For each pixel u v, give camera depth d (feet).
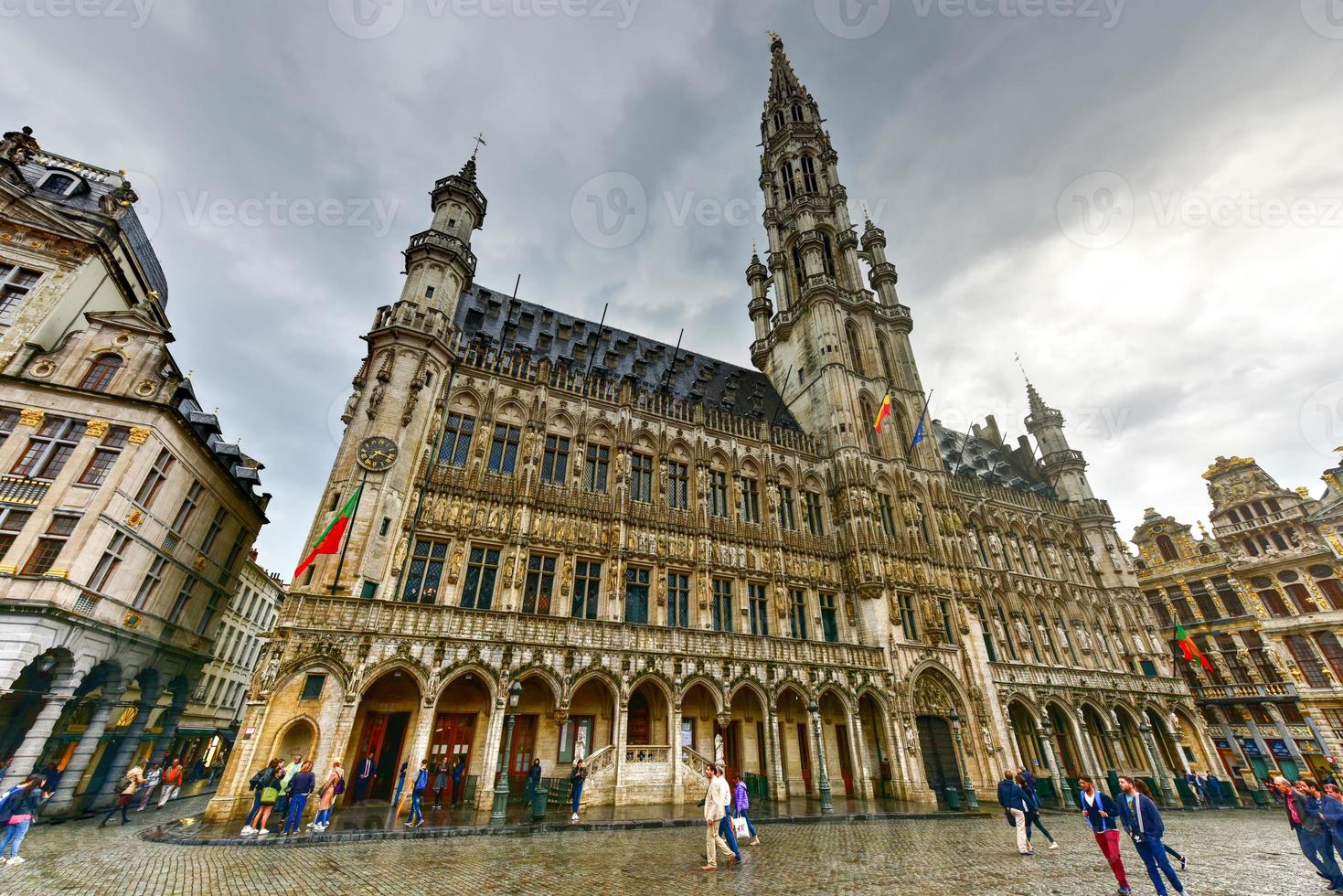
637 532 107.34
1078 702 131.75
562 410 114.83
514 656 82.89
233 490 113.80
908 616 124.06
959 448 189.88
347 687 72.69
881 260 187.42
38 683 81.10
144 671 93.76
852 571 125.18
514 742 85.35
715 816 47.83
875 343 164.14
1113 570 163.43
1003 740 118.52
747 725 103.45
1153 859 38.29
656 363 154.51
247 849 51.62
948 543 138.00
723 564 114.11
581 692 92.68
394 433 91.97
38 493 73.87
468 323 126.31
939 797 106.11
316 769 68.03
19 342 81.71
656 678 91.71
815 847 57.88
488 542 95.04
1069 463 184.24
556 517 101.86
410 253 111.65
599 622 92.12
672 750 88.58
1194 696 152.66
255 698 68.54
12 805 47.29
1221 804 121.80
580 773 70.69
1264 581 152.66
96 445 78.84
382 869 44.98
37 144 95.40
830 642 114.93
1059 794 114.73
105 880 41.09
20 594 68.03
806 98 226.79
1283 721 140.67
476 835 60.64
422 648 78.28
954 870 47.42
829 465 141.59
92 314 85.71
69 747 85.15
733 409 151.23
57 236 90.89
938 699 116.37
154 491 86.63
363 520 84.64
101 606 76.74
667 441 122.62
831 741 110.83
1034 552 160.35
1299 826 45.88
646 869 46.16
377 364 99.19
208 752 148.56
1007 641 140.26
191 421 96.58
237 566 122.62
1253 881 44.73
